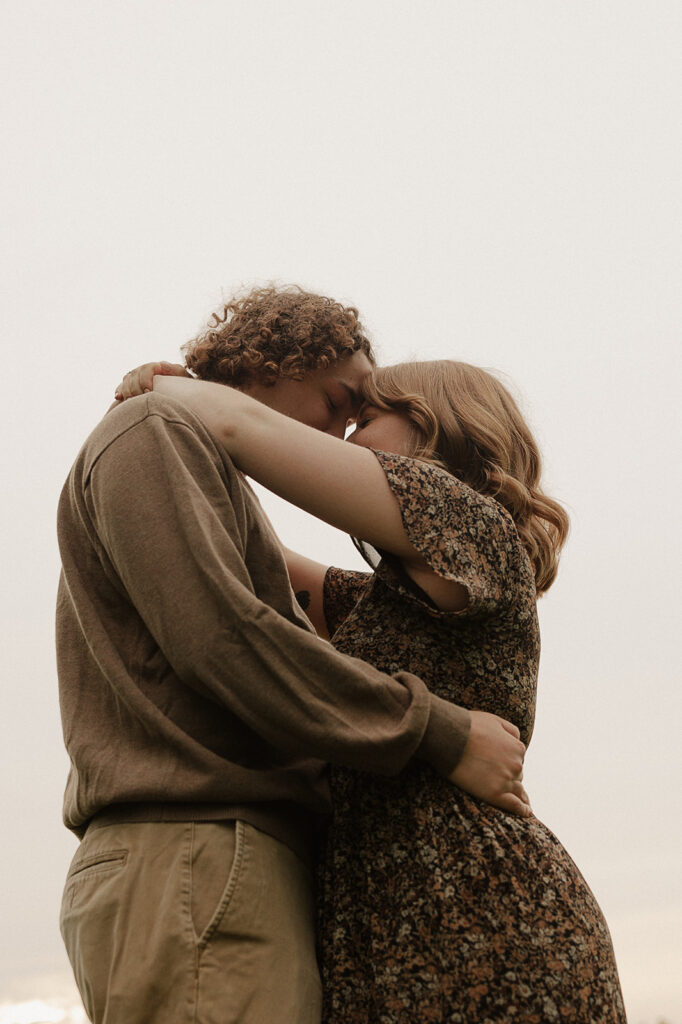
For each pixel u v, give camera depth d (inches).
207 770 48.7
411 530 54.2
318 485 54.7
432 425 66.1
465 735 51.3
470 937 48.4
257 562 56.6
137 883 46.8
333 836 53.3
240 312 72.5
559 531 68.8
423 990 47.7
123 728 51.0
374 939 49.2
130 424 54.0
